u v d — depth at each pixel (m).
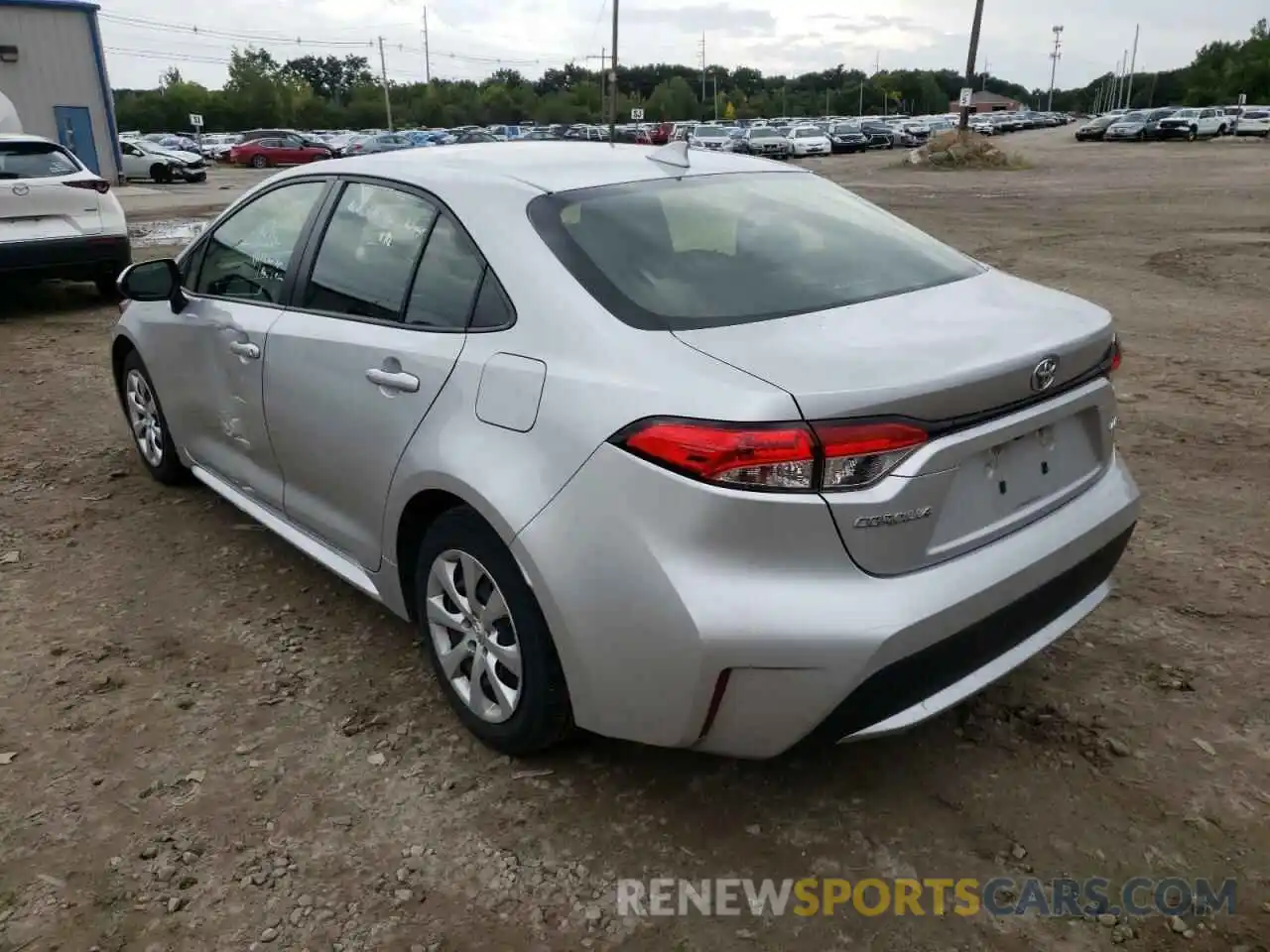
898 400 2.22
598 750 2.94
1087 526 2.73
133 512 4.68
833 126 53.81
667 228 2.90
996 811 2.68
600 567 2.37
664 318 2.54
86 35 26.59
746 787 2.78
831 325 2.56
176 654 3.47
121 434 5.84
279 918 2.36
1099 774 2.81
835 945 2.29
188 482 4.99
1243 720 3.03
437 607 2.97
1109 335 2.79
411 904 2.40
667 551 2.27
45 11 25.75
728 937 2.31
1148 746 2.92
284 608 3.79
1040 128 80.50
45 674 3.34
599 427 2.38
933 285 2.98
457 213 2.97
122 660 3.43
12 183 9.02
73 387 6.91
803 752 2.92
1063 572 2.65
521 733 2.75
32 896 2.42
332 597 3.87
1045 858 2.52
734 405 2.20
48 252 9.23
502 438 2.61
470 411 2.71
